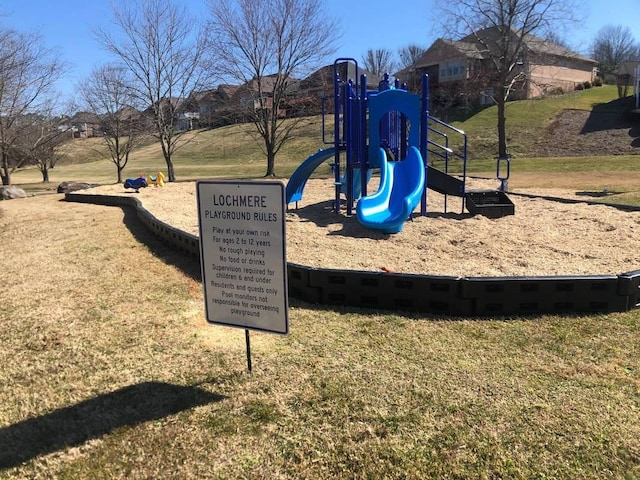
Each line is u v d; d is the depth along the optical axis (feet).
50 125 89.40
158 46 83.76
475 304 13.37
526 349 11.41
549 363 10.74
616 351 11.21
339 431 8.63
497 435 8.36
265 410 9.32
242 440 8.50
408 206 23.36
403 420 8.86
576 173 61.67
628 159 72.79
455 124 125.08
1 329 13.89
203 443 8.46
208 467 7.89
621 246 20.24
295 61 86.53
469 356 11.15
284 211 9.39
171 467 7.93
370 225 24.18
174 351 11.99
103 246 24.35
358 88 33.50
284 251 9.55
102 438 8.69
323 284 14.60
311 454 8.09
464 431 8.50
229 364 11.18
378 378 10.30
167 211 35.17
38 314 14.93
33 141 88.94
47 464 8.09
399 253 20.45
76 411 9.53
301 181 35.32
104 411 9.50
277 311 9.89
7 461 8.18
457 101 147.95
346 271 14.34
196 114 135.95
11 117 77.15
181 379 10.61
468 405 9.23
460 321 13.14
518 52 100.07
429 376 10.31
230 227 9.98
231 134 178.81
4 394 10.27
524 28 95.35
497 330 12.49
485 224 26.14
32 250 24.62
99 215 36.60
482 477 7.44
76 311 15.06
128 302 15.69
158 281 17.85
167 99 87.71
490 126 117.39
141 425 9.01
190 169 128.77
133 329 13.46
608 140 95.04
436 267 18.03
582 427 8.49
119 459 8.14
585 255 19.11
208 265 10.39
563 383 9.91
